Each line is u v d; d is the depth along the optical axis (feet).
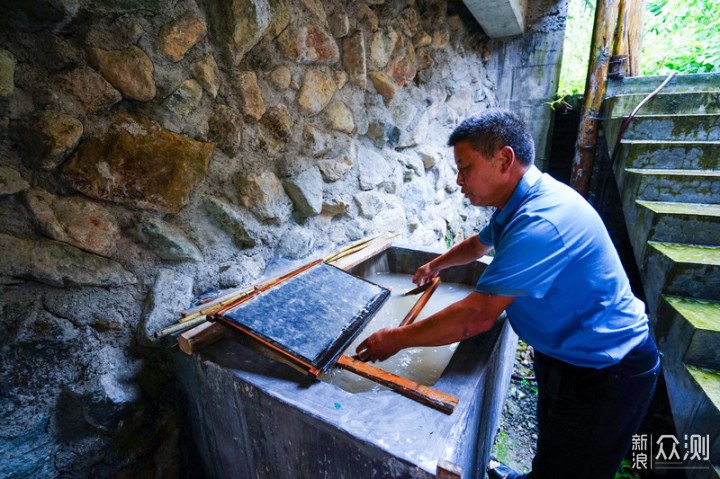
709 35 10.46
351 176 5.75
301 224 5.07
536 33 10.36
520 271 2.50
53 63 2.68
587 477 3.50
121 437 3.43
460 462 2.69
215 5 3.50
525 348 7.57
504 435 5.60
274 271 4.70
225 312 2.95
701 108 7.48
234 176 4.03
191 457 4.04
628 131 7.25
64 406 3.06
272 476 3.08
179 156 3.47
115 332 3.29
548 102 10.80
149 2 3.01
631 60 9.57
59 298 2.91
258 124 4.19
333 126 5.23
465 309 2.71
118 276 3.21
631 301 3.14
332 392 2.63
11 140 2.62
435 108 7.97
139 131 3.19
